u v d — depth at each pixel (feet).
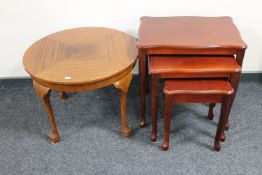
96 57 5.12
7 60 6.88
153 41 4.88
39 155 5.55
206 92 4.60
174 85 4.75
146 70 5.35
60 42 5.59
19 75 7.15
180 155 5.41
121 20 6.35
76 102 6.73
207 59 4.86
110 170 5.23
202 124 6.02
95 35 5.80
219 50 4.80
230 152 5.42
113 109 6.50
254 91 6.80
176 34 5.08
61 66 4.94
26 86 7.22
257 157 5.31
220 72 4.67
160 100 6.60
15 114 6.49
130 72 5.09
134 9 6.18
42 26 6.43
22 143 5.80
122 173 5.16
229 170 5.12
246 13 6.16
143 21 5.61
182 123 6.06
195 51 4.83
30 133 6.01
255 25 6.32
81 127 6.09
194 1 6.04
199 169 5.16
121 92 5.15
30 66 4.96
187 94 4.66
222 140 5.57
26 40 6.61
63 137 5.88
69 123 6.19
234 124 5.97
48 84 4.79
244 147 5.49
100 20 6.35
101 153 5.53
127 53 5.21
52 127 5.58
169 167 5.22
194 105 6.48
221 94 4.64
